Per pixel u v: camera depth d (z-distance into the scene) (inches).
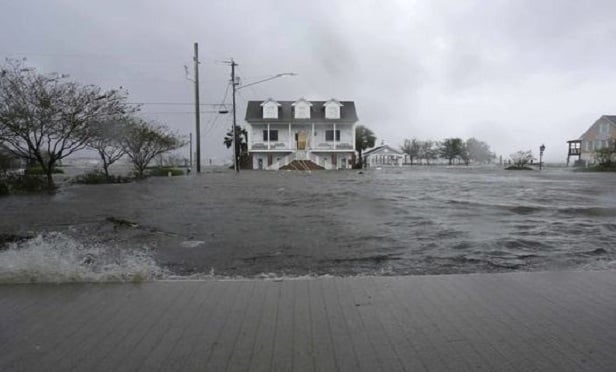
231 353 116.9
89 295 160.9
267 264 213.9
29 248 224.5
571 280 176.9
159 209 427.5
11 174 758.5
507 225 327.0
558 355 115.0
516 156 2677.2
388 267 208.7
